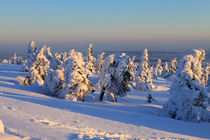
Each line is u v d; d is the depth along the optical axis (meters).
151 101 30.52
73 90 24.45
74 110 12.78
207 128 13.55
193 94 17.73
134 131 8.26
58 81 26.02
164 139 7.21
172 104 18.30
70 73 24.64
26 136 5.23
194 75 20.20
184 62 21.81
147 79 57.88
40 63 38.59
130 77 28.84
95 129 7.33
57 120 8.00
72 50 53.69
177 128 11.53
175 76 21.20
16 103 10.96
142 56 58.94
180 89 18.92
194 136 9.82
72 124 7.62
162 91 58.22
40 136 5.35
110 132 7.09
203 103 18.44
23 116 7.61
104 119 10.46
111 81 28.11
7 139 4.63
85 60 74.62
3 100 11.55
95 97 31.52
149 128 9.66
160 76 95.19
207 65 67.94
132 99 37.62
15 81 35.28
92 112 12.98
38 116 8.11
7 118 6.93
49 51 63.81
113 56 28.17
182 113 17.33
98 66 68.88
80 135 5.71
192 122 16.33
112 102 26.30
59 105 14.62
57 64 56.31
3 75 46.84
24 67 56.59
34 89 27.88
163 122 13.18
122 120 11.29
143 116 14.66
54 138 5.30
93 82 40.59
